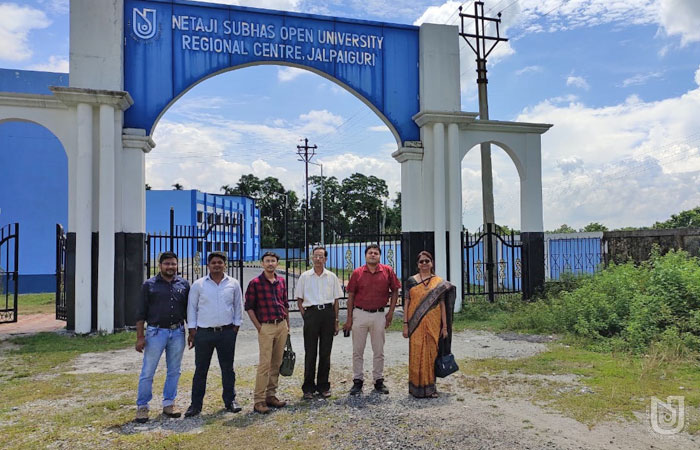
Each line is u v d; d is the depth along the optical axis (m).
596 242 15.42
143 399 4.75
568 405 4.99
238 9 10.83
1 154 17.91
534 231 12.47
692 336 6.98
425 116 11.47
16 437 4.34
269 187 63.59
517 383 5.85
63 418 4.82
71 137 9.69
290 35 11.18
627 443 4.09
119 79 9.91
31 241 18.06
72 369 6.88
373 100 11.73
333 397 5.46
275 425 4.62
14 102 9.44
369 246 5.72
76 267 9.34
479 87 15.72
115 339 8.78
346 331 5.68
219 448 4.09
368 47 11.74
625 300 8.32
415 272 11.55
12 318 11.77
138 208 9.90
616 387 5.49
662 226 27.92
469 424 4.57
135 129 10.03
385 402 5.27
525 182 12.56
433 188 11.71
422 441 4.20
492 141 12.30
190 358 7.43
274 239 57.22
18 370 6.80
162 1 10.41
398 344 8.38
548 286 12.84
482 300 12.42
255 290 5.11
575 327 8.47
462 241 11.66
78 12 9.80
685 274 8.34
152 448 4.09
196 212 38.88
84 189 9.34
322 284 5.52
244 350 8.12
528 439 4.20
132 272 9.79
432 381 5.41
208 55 10.65
